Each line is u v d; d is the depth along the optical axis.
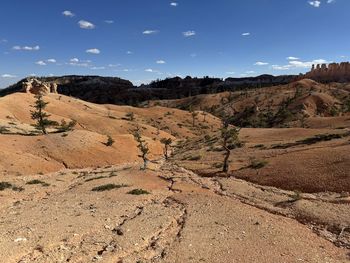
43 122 106.19
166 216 32.09
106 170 76.06
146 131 158.50
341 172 47.75
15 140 88.62
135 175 60.59
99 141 100.00
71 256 21.47
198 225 29.66
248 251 23.91
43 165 78.19
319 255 24.28
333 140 71.31
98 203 37.59
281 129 102.50
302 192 46.03
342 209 36.25
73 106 196.50
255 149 78.44
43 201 40.25
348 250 26.39
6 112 142.62
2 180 59.16
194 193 44.88
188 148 110.56
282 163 57.66
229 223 30.61
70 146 91.00
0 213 33.69
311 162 54.69
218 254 23.16
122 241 24.55
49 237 24.17
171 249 23.78
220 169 64.12
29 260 20.45
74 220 29.12
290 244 26.00
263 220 32.19
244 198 43.88
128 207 35.81
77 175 69.31
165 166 78.12
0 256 20.33
